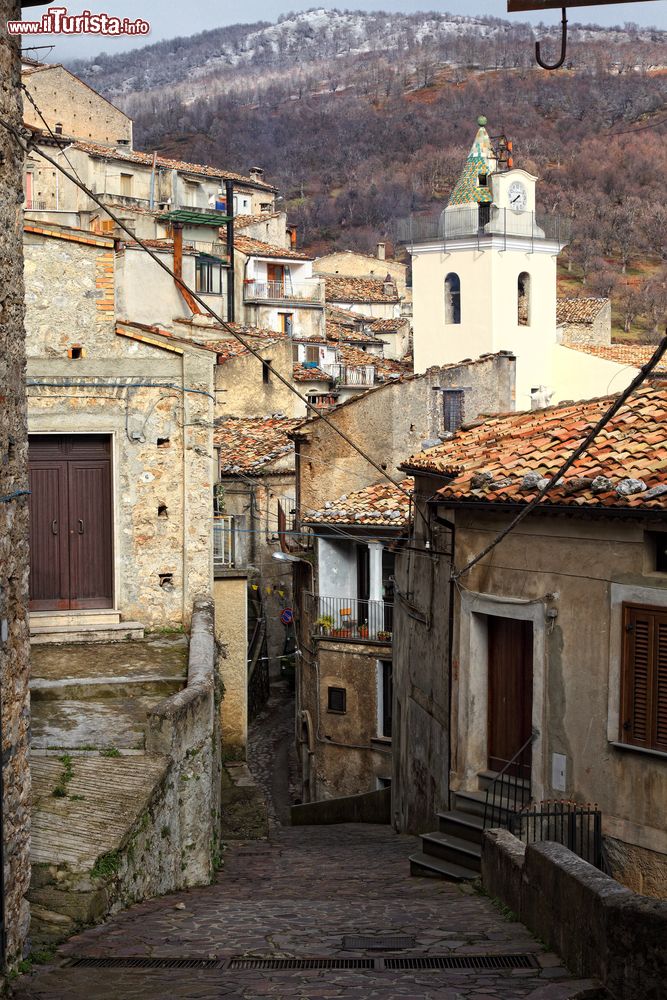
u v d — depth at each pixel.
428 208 126.19
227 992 8.27
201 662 15.23
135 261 37.44
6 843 8.83
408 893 13.26
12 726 9.05
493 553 14.50
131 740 13.81
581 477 13.17
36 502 18.30
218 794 16.70
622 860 12.65
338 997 8.13
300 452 29.42
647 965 7.88
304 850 18.34
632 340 82.50
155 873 12.41
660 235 91.81
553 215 54.53
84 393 18.16
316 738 29.53
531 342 53.88
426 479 18.06
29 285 17.86
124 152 73.94
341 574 28.75
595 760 12.98
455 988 8.42
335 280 91.19
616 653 12.73
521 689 14.67
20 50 9.48
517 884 11.34
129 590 18.52
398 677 21.00
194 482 18.58
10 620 9.07
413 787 19.47
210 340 47.47
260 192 87.12
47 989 8.43
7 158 9.09
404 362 64.75
